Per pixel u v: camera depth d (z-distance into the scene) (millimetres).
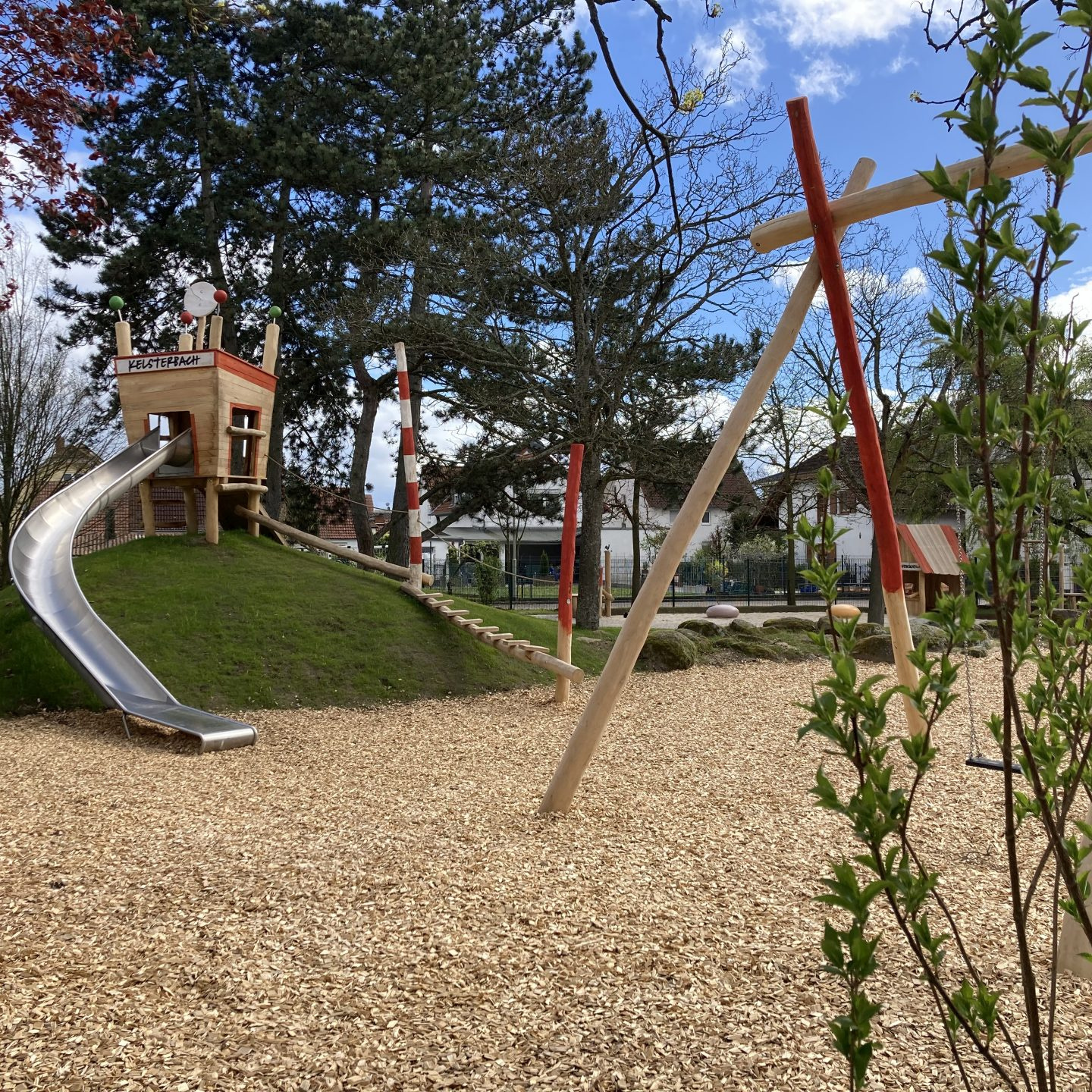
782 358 5402
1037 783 1359
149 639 10789
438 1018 3131
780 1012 3111
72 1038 3043
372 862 4660
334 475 25797
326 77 20656
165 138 21125
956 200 1219
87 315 21828
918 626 13992
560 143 15398
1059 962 3387
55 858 4812
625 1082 2746
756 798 6023
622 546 45156
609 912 3986
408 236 17359
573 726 9164
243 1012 3193
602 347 16703
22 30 5879
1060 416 1317
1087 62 1142
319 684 10656
